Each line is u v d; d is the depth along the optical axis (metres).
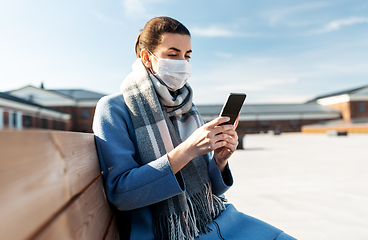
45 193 0.51
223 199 1.44
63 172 0.63
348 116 48.38
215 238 1.15
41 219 0.48
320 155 9.71
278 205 3.50
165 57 1.29
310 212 3.17
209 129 1.01
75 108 38.88
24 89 37.59
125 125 1.18
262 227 1.22
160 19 1.32
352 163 7.32
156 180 1.00
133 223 1.14
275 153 10.91
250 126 50.03
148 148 1.13
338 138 24.44
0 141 0.38
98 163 1.09
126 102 1.20
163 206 1.10
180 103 1.32
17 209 0.41
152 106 1.18
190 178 1.21
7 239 0.38
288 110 52.22
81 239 0.66
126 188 1.00
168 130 1.19
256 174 5.89
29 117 26.23
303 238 2.42
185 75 1.30
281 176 5.58
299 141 20.61
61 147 0.63
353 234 2.49
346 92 52.06
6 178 0.39
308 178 5.28
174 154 1.03
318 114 50.41
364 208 3.27
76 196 0.71
